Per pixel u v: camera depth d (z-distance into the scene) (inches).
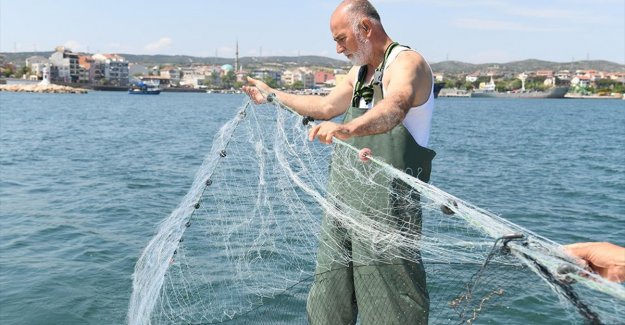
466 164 842.8
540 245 102.4
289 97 168.7
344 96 164.1
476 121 2266.2
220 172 236.2
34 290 288.7
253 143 175.8
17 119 1920.5
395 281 140.7
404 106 128.6
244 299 208.5
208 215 262.8
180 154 927.7
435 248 139.6
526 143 1293.1
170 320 203.0
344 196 143.3
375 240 138.6
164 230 198.8
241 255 237.3
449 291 157.9
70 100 4060.0
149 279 197.3
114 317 257.4
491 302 179.6
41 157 887.1
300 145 155.7
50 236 393.4
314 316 152.9
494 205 515.8
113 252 352.5
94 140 1203.2
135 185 609.9
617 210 500.1
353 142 142.3
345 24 144.3
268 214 237.3
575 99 7573.8
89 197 538.9
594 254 108.2
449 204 117.0
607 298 103.9
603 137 1531.7
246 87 169.8
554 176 735.7
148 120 1952.5
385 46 144.4
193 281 227.9
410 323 141.6
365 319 144.0
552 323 203.0
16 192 568.7
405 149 139.1
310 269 225.8
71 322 253.8
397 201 138.6
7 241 381.7
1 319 257.3
